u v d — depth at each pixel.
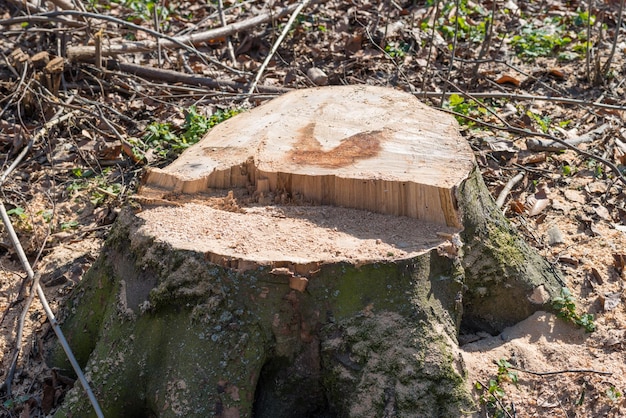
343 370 1.95
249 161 2.13
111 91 3.28
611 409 2.08
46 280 2.48
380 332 1.94
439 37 3.71
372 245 1.97
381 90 2.43
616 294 2.34
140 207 2.08
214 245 1.96
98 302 2.13
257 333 1.94
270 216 2.05
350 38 3.63
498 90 3.38
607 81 3.40
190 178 2.11
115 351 2.02
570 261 2.46
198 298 1.95
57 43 3.36
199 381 1.94
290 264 1.91
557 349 2.15
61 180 2.85
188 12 4.06
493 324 2.18
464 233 2.08
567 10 4.04
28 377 2.24
